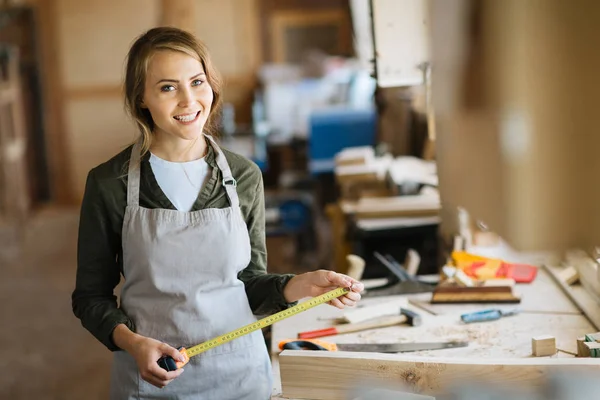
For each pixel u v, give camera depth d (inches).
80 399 158.6
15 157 295.4
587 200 34.7
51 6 321.4
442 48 48.1
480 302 89.0
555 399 61.4
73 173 334.6
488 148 40.4
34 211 325.7
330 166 247.4
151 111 68.3
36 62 323.9
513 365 61.9
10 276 243.4
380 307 87.3
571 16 34.2
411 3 98.2
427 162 147.9
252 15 333.7
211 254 69.4
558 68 34.6
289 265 220.7
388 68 99.1
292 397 67.4
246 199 72.6
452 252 103.7
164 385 65.7
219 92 72.1
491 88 39.2
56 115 329.7
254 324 67.1
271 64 337.4
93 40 325.1
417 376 64.0
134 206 69.9
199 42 69.1
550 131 35.1
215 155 71.9
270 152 281.9
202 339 69.8
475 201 43.8
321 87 299.0
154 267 69.1
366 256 128.3
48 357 180.7
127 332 68.1
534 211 35.9
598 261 81.7
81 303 72.2
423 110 141.6
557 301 87.9
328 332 82.9
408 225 127.4
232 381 70.6
